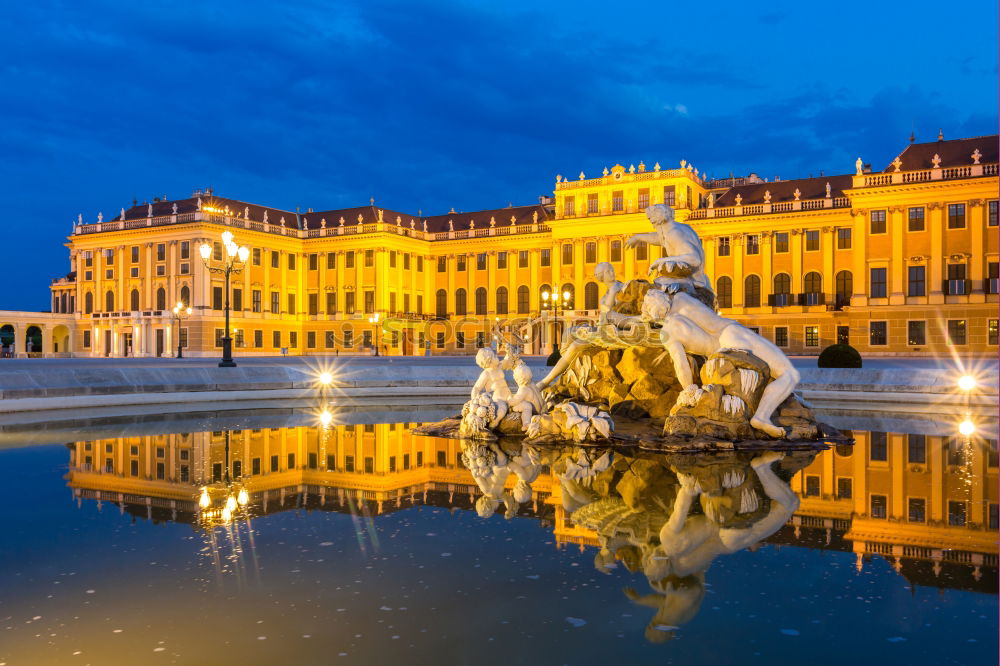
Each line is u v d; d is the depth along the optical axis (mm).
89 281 88125
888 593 4934
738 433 12164
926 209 59875
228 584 5129
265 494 8250
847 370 24281
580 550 5953
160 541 6242
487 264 88438
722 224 72125
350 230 86938
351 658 3945
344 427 15359
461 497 8078
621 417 14352
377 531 6566
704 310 13094
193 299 78562
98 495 8188
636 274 76375
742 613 4574
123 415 17875
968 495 8156
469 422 13250
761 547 6031
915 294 60406
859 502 7793
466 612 4602
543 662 3887
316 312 90188
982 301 57469
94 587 5070
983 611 4609
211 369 23359
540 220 87188
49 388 19297
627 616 4535
